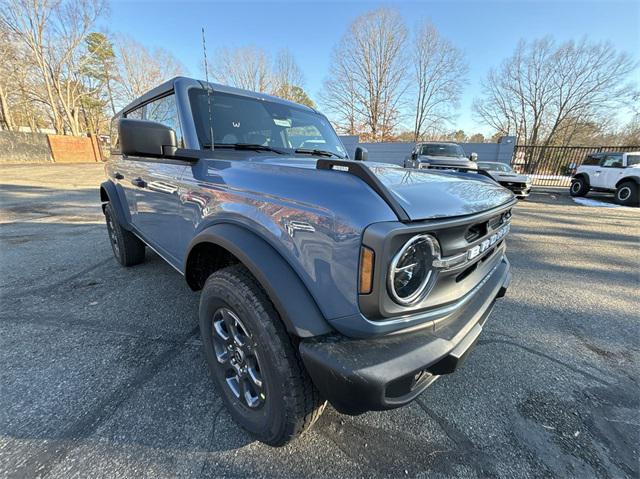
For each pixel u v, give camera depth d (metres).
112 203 3.38
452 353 1.27
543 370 2.21
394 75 34.62
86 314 2.72
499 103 39.06
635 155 11.03
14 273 3.58
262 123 2.47
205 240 1.57
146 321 2.62
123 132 1.65
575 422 1.77
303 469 1.44
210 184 1.71
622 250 5.38
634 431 1.72
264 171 1.48
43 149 22.83
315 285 1.20
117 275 3.55
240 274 1.47
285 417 1.34
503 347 2.47
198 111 2.19
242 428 1.60
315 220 1.18
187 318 2.68
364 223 1.08
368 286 1.08
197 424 1.65
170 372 2.02
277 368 1.30
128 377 1.97
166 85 2.44
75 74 33.41
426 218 1.15
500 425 1.73
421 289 1.20
